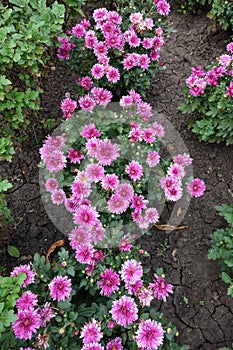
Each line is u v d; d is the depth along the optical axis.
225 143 1.17
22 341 0.66
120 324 0.67
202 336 0.85
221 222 1.03
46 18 0.92
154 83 1.33
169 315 0.88
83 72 1.18
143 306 0.71
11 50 0.83
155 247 0.98
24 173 1.11
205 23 1.53
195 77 1.06
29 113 1.05
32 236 1.00
